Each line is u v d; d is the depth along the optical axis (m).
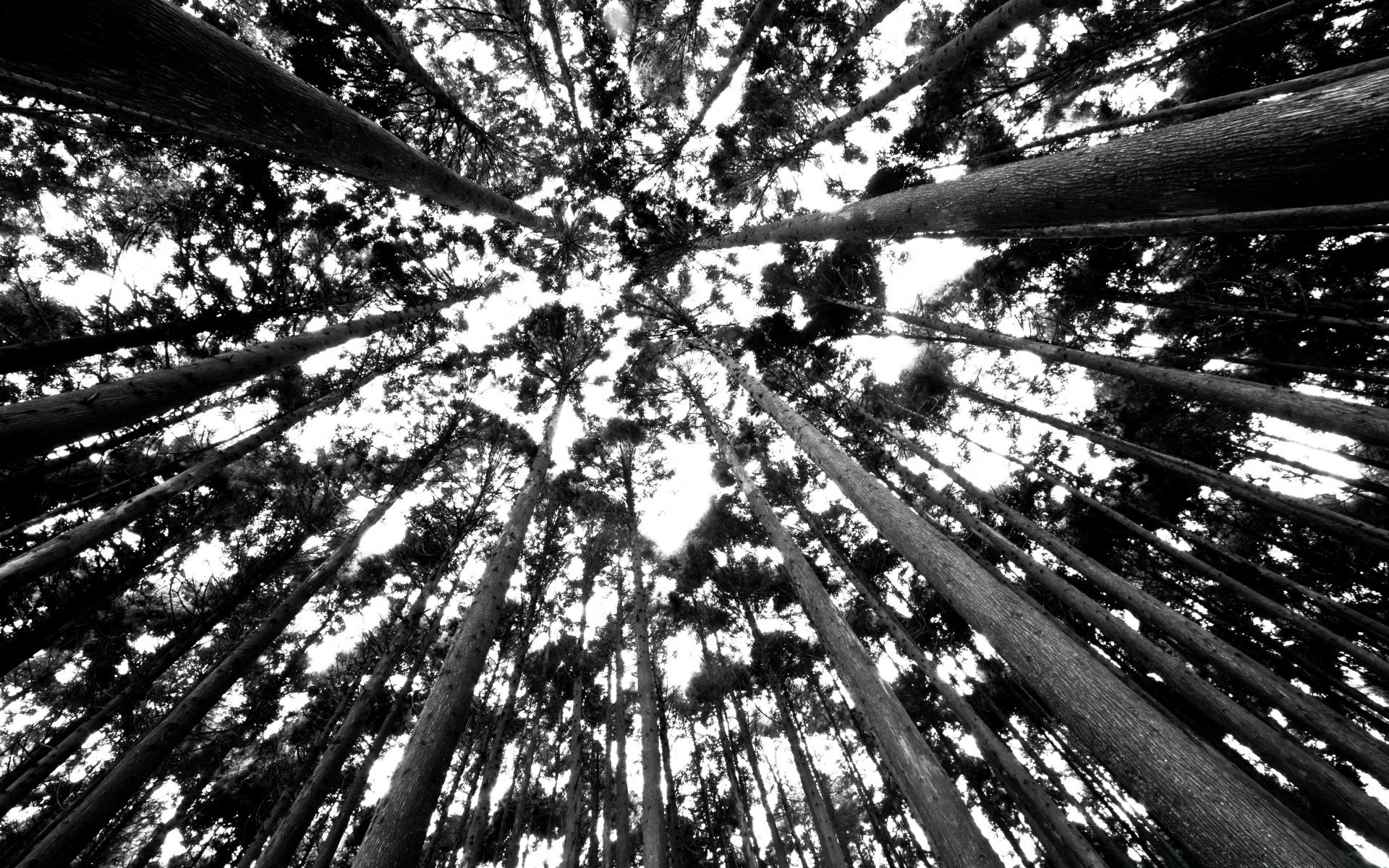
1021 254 11.19
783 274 12.48
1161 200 2.67
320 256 10.19
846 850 17.03
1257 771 9.77
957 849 3.90
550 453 10.43
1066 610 13.25
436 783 5.00
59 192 8.92
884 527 5.42
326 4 7.29
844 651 5.71
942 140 9.07
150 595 9.61
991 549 14.10
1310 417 6.30
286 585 12.54
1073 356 9.19
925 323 11.04
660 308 12.84
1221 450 11.60
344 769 13.80
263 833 9.69
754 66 9.88
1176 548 9.84
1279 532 12.30
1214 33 6.11
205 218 7.79
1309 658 11.21
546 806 18.23
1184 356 10.80
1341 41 7.14
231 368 5.48
